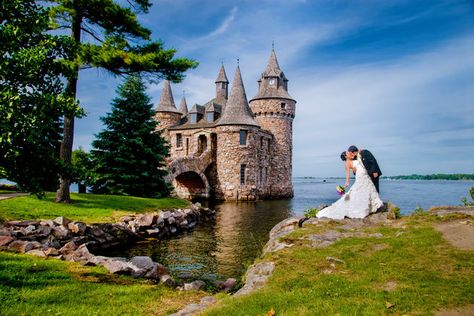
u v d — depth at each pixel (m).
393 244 7.56
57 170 7.34
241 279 8.77
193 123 57.91
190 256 15.33
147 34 19.14
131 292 7.12
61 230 13.70
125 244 16.98
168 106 60.81
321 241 8.41
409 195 64.81
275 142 56.84
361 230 9.19
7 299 6.11
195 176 51.47
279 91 57.50
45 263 8.83
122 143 26.31
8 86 6.49
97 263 9.34
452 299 4.86
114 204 20.28
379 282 5.78
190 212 24.92
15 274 7.51
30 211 15.38
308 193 80.50
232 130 49.97
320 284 5.89
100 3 16.77
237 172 49.62
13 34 6.58
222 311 5.40
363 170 10.62
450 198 54.41
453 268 5.96
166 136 59.66
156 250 16.34
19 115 6.30
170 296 7.12
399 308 4.78
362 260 6.85
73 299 6.45
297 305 5.23
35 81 7.11
